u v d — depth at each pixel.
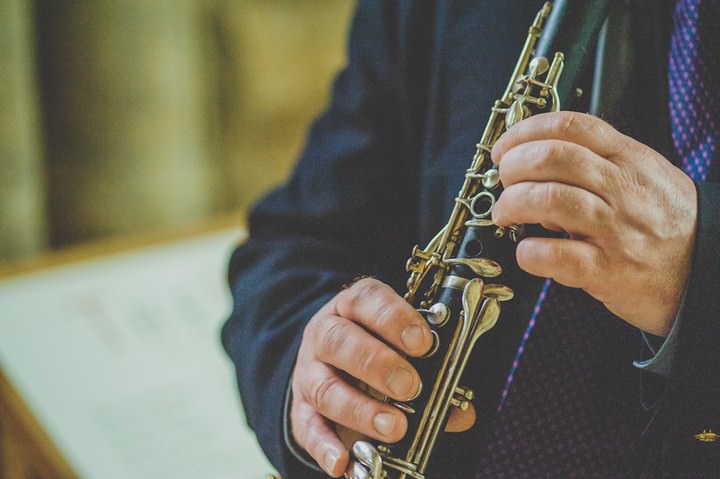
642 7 1.18
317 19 4.04
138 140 3.52
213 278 2.63
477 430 1.20
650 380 1.17
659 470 1.16
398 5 1.46
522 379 1.22
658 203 0.99
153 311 2.53
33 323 2.46
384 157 1.49
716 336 1.01
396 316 1.08
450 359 1.07
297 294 1.40
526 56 1.16
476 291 1.05
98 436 2.22
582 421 1.21
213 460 2.18
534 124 0.99
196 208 3.71
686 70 1.18
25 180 3.30
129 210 3.57
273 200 1.59
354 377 1.13
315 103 4.12
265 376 1.32
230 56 3.94
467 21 1.36
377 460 1.07
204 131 3.79
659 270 1.00
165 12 3.45
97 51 3.39
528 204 0.97
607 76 1.18
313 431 1.15
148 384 2.36
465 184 1.12
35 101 3.33
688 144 1.18
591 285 1.00
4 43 3.15
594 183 0.97
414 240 1.46
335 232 1.49
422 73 1.44
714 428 1.09
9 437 2.29
